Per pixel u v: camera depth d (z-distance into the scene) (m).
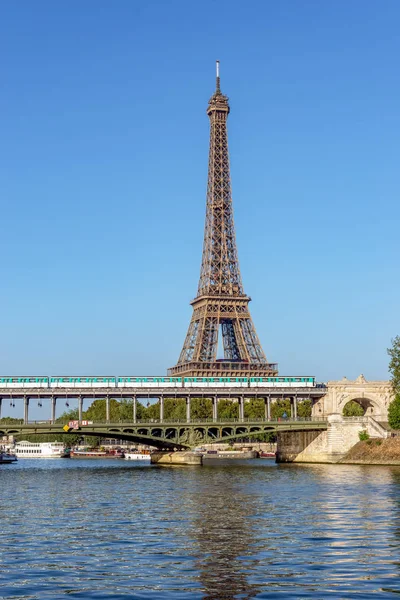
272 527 78.31
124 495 117.75
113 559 61.72
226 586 52.44
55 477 166.62
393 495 108.75
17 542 70.31
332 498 106.19
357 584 52.69
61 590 51.78
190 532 75.69
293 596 49.84
